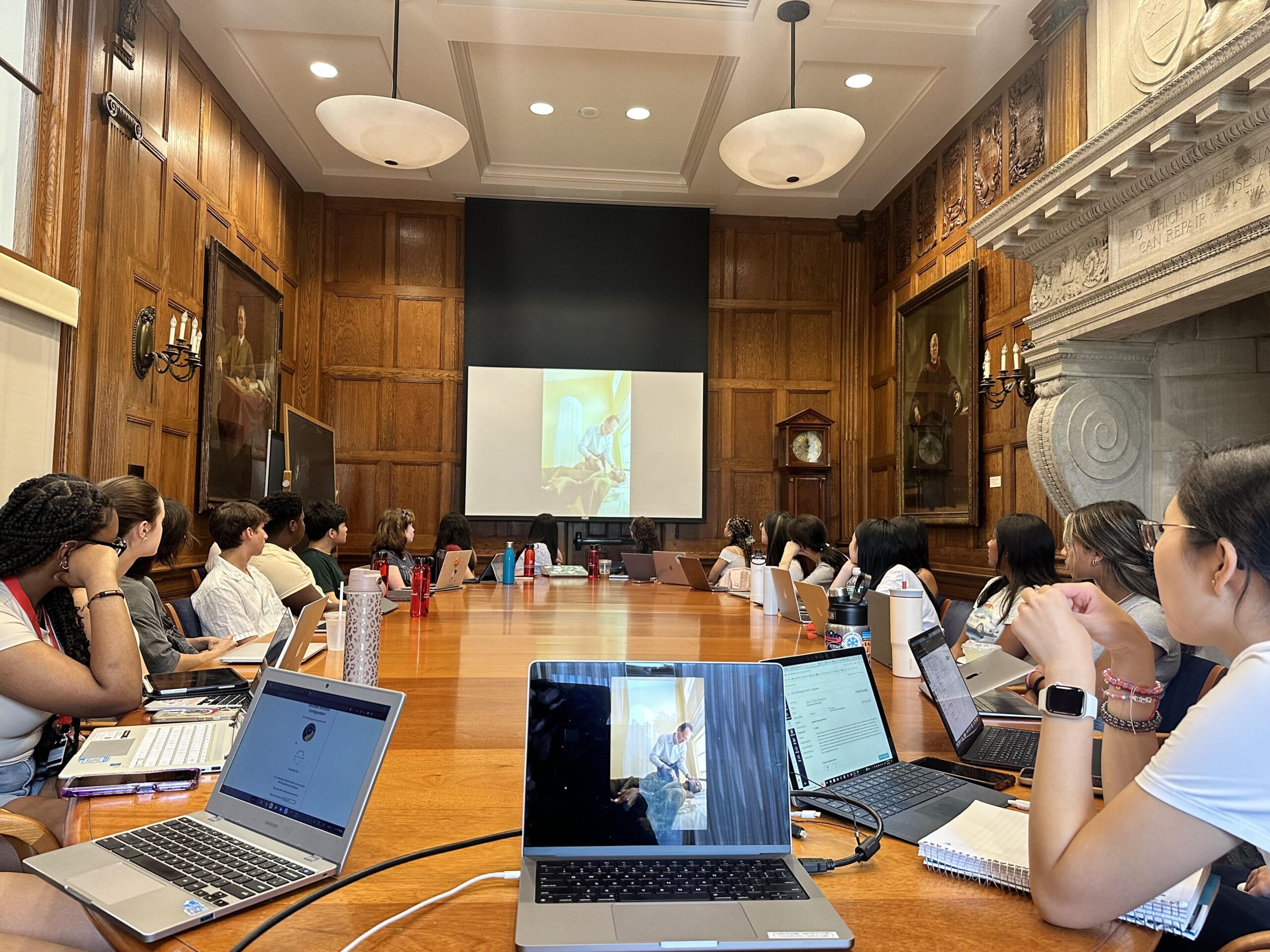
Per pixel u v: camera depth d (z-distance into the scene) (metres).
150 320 4.36
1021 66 5.05
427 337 7.36
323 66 5.28
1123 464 4.16
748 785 0.95
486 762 1.31
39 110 3.58
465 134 4.42
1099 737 1.54
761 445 7.58
